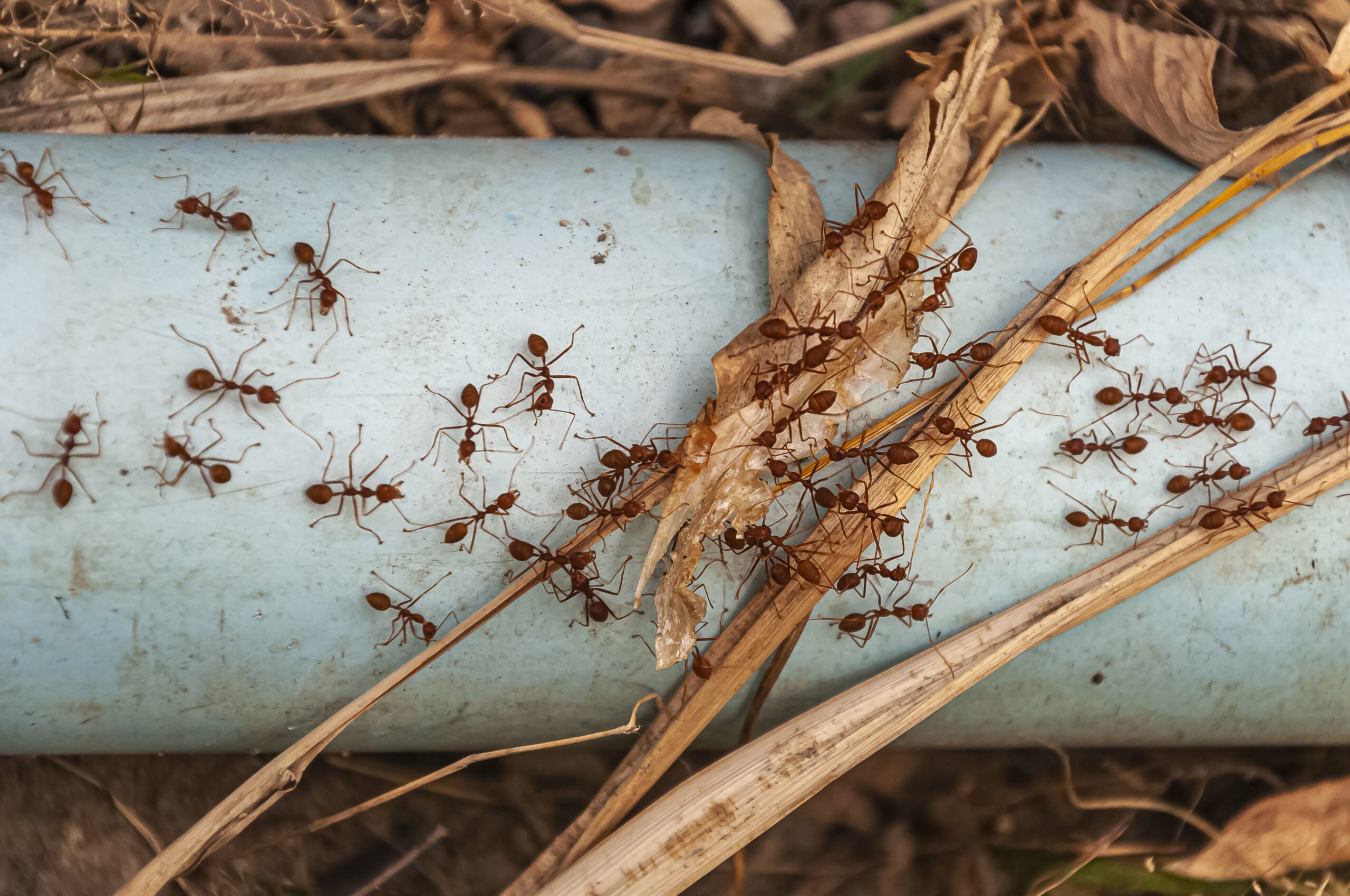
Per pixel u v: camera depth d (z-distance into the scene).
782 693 0.33
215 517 0.32
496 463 0.32
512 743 0.34
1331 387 0.33
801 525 0.32
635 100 0.37
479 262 0.32
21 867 0.35
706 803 0.32
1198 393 0.33
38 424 0.31
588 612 0.32
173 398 0.31
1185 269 0.33
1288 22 0.36
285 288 0.32
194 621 0.32
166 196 0.32
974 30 0.37
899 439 0.33
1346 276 0.33
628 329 0.32
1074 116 0.37
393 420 0.32
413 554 0.32
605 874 0.32
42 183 0.32
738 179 0.33
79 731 0.32
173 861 0.32
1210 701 0.34
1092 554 0.33
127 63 0.36
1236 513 0.32
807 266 0.32
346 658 0.32
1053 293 0.33
